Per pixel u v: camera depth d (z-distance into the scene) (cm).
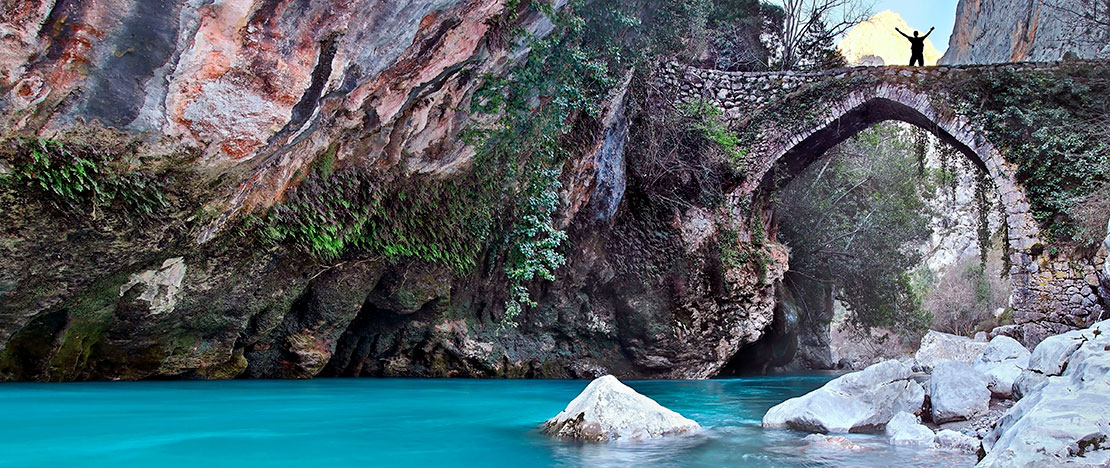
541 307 1291
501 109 1025
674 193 1424
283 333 972
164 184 661
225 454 424
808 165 1834
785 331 1809
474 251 1108
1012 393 596
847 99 1570
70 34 532
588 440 500
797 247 2031
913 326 2227
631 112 1328
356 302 999
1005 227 1553
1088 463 297
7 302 637
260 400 697
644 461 431
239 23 605
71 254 646
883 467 412
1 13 493
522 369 1283
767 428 574
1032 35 2491
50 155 580
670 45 1442
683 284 1395
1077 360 464
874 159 2191
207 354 867
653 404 545
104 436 462
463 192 1070
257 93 659
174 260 737
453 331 1179
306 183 838
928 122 1581
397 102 843
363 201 911
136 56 571
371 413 638
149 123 615
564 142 1174
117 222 649
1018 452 319
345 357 1125
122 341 780
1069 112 1434
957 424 556
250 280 836
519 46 957
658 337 1362
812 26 2059
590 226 1296
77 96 565
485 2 817
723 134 1449
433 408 690
